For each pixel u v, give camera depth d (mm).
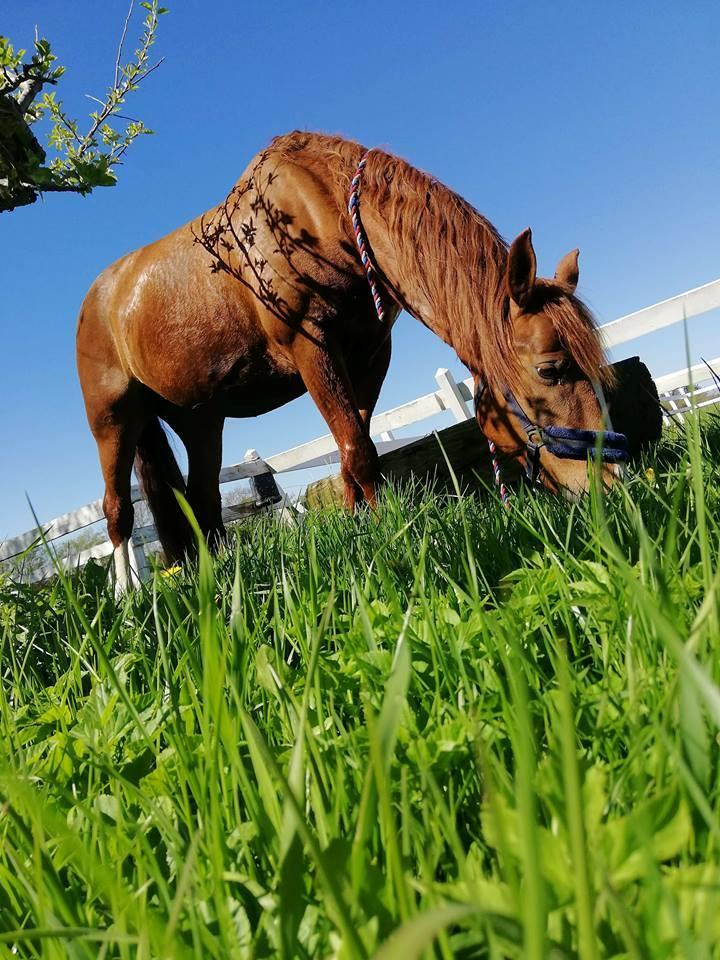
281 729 1175
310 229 4398
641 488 2422
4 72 3799
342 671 1275
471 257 3707
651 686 902
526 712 494
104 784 1163
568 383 3420
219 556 3348
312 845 487
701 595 1171
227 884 721
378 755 554
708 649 849
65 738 1232
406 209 3969
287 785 515
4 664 2217
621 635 1147
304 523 3580
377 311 4258
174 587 2512
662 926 456
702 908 472
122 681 1475
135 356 5586
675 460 3357
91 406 6047
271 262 4523
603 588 1251
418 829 726
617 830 544
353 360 4859
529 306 3490
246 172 4922
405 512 2986
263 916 661
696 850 586
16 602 2504
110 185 4008
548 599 1420
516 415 3553
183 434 6125
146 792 1007
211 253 4941
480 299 3613
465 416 8836
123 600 2682
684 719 573
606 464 3352
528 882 368
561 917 522
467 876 542
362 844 578
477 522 2547
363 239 4145
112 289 5734
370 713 626
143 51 4145
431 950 475
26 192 4043
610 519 1894
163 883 709
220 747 1005
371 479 4422
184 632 1309
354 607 1735
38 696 1695
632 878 519
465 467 5527
